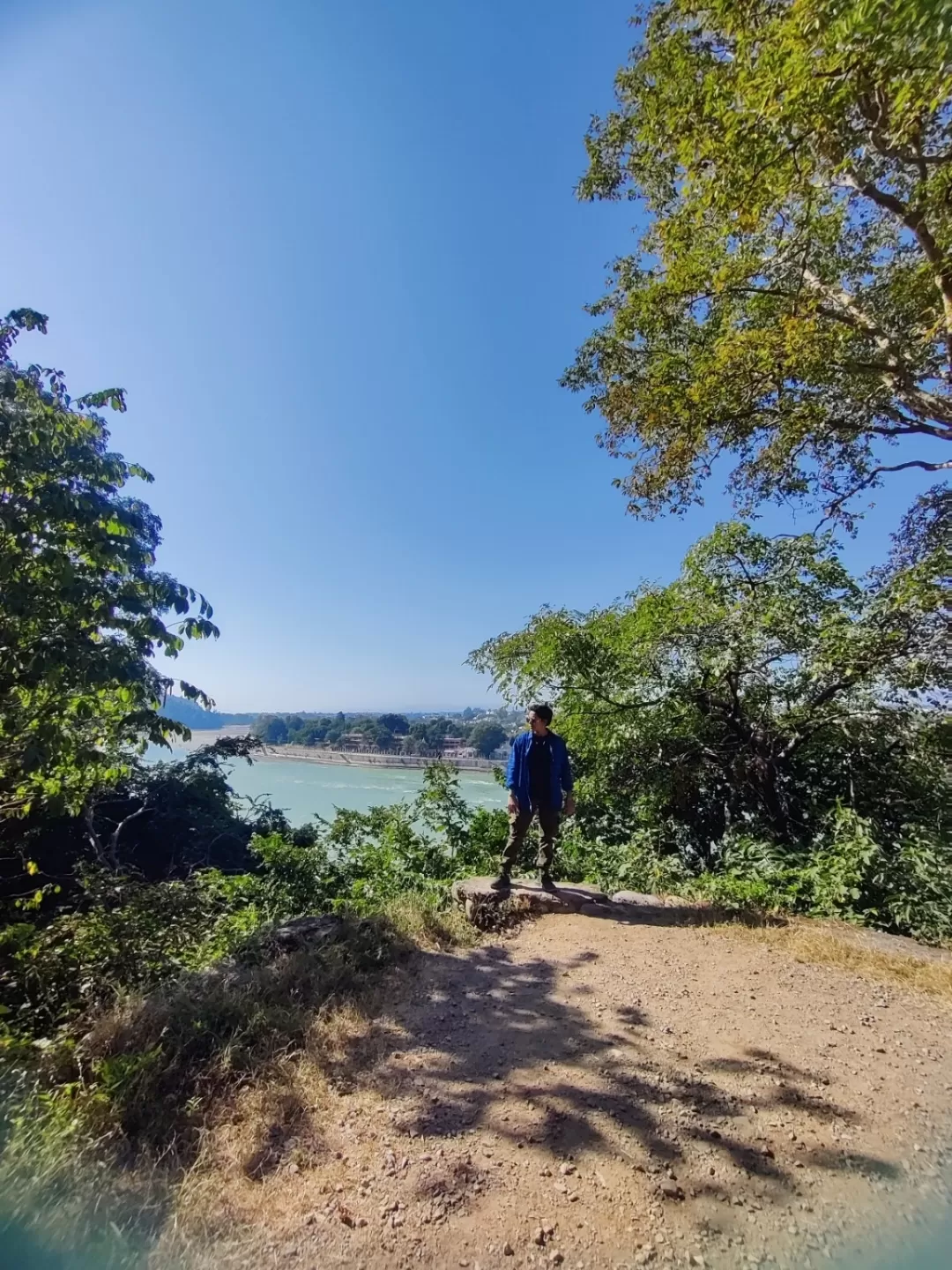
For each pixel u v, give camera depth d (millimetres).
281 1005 3467
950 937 4703
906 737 7297
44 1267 1829
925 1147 2346
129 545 5129
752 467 10562
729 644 7641
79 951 4961
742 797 8125
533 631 10180
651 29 6949
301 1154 2352
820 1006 3516
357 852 8055
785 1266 1847
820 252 8031
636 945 4461
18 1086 2691
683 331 9820
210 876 8031
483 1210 2062
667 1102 2641
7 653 4414
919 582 6602
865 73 3602
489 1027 3334
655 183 9195
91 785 6773
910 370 7934
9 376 4852
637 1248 1910
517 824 5453
